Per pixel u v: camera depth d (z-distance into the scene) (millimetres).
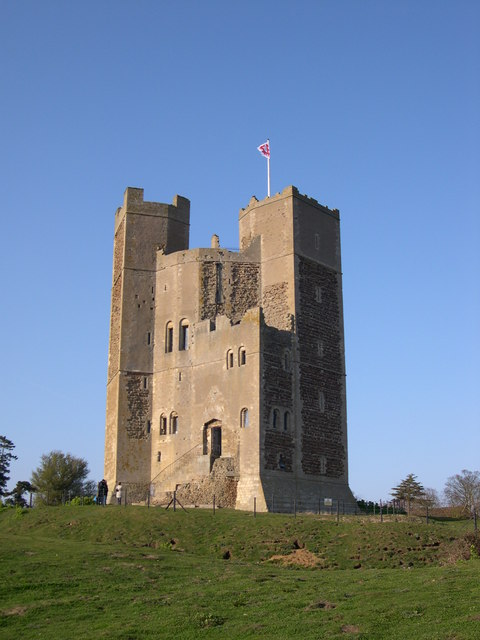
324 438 68000
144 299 74125
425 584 31844
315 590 32906
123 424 70875
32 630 29688
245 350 64750
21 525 56094
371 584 33156
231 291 71438
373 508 70625
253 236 73688
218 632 28109
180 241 77125
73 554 41844
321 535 47188
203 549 46344
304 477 64875
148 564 39938
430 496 108188
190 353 69750
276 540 46625
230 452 63594
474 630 24828
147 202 76438
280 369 65312
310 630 27094
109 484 70812
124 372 72062
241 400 63781
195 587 34875
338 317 73062
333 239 74938
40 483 89250
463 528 48562
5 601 33500
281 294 69938
